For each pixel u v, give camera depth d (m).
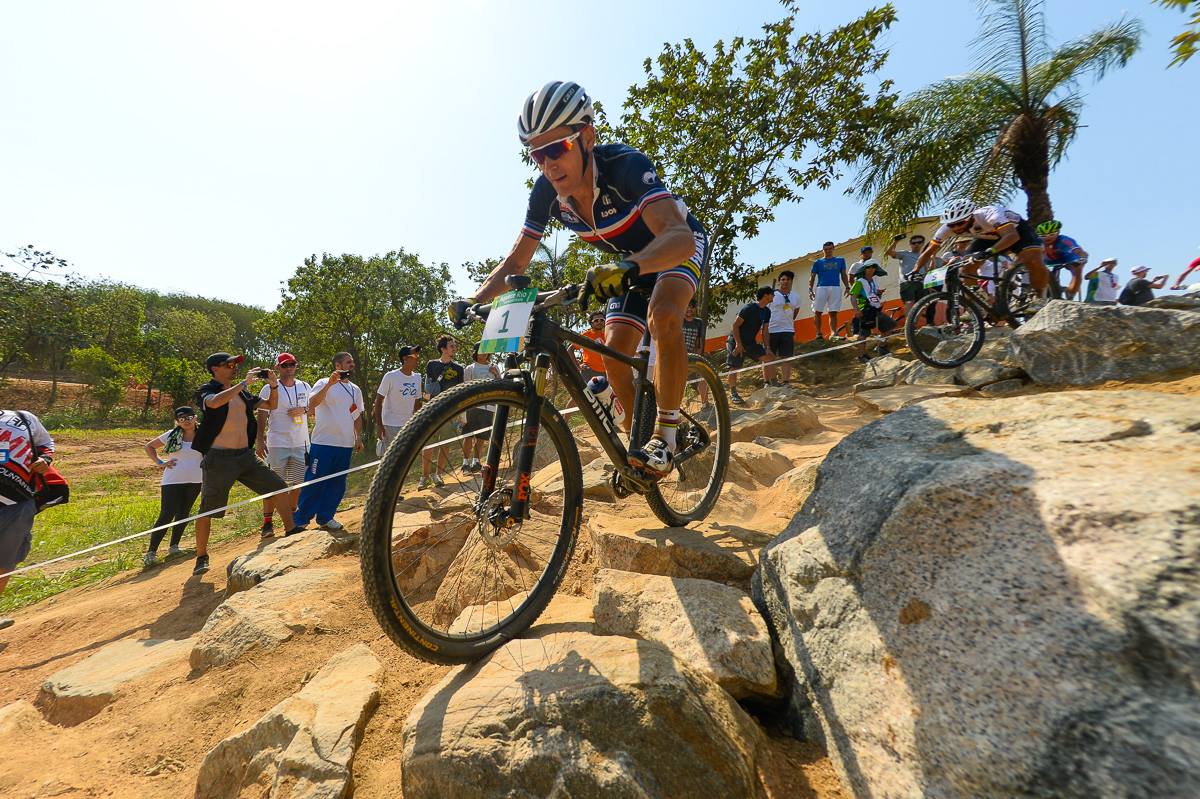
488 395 1.80
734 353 8.82
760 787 1.46
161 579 4.93
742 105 12.05
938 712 1.26
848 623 1.59
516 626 1.93
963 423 1.94
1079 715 1.04
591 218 2.33
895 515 1.59
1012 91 10.77
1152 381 3.07
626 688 1.46
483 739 1.41
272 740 1.87
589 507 3.31
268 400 5.68
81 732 2.50
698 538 2.48
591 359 2.90
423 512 3.70
